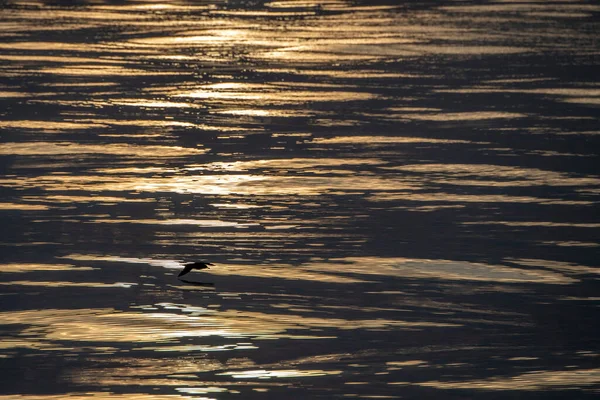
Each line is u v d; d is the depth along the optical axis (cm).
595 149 7312
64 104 8744
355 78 10025
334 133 7819
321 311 4278
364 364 3738
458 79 9956
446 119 8275
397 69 10475
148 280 4631
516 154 7162
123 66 10606
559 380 3628
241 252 5072
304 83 9794
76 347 3862
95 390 3506
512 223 5597
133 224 5534
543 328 4112
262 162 6962
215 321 4138
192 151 7256
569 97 9112
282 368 3697
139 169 6744
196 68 10531
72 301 4344
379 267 4859
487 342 3969
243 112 8569
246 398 3453
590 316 4244
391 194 6197
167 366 3703
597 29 13000
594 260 4975
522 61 10888
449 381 3606
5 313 4194
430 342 3959
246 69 10506
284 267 4844
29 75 9994
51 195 6094
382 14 14362
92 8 14938
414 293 4509
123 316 4169
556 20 13725
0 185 6291
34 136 7600
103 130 7856
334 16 14212
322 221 5625
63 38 12275
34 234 5316
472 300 4422
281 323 4131
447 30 12912
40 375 3619
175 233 5378
